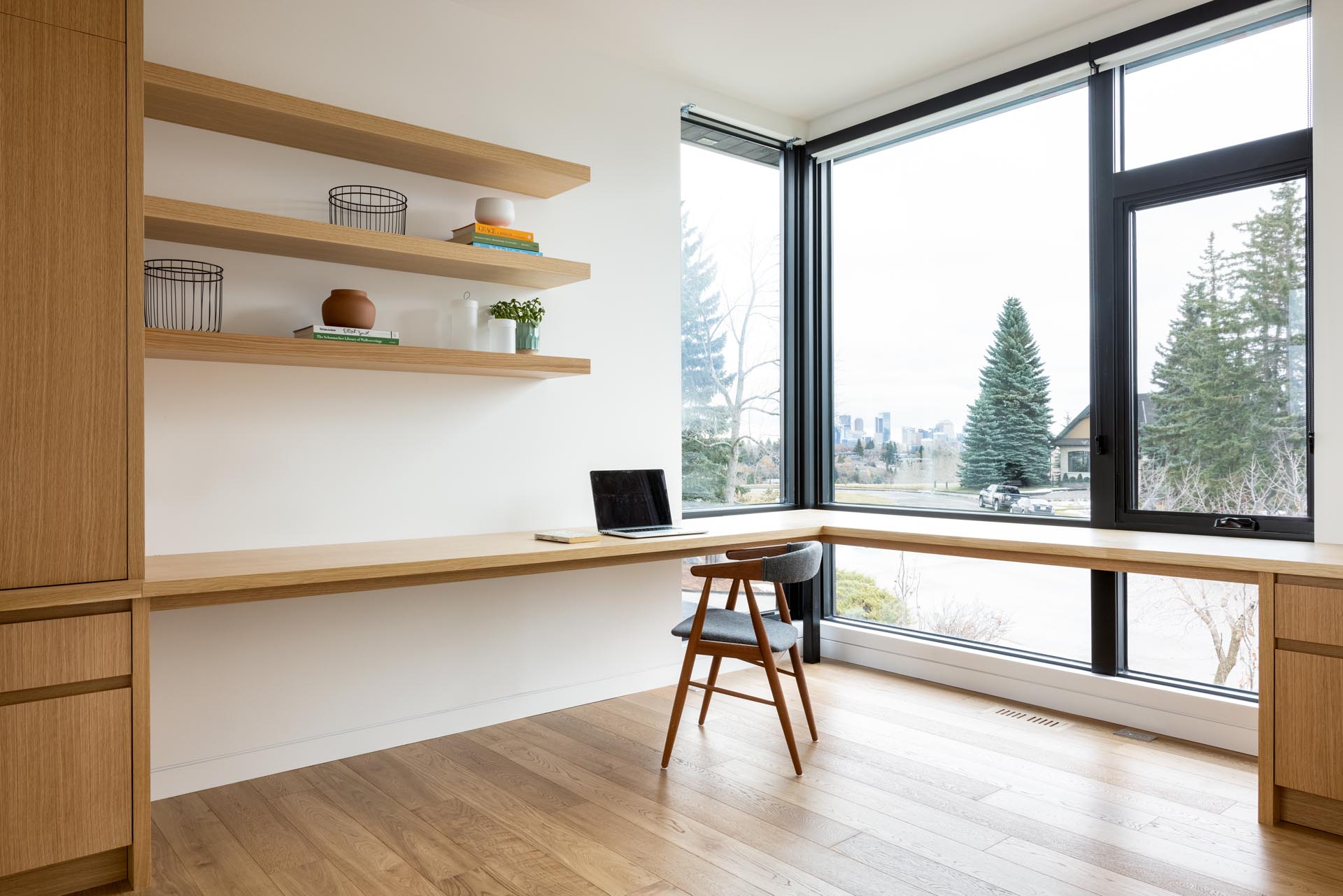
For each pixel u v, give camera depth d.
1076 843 2.33
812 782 2.76
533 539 3.24
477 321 3.26
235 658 2.82
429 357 2.90
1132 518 3.42
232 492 2.82
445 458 3.30
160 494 2.69
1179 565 2.71
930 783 2.75
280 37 2.92
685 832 2.40
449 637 3.31
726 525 3.80
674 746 3.12
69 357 2.09
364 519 3.11
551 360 3.17
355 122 2.76
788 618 3.21
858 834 2.39
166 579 2.19
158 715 2.69
